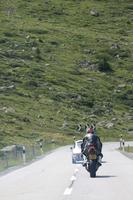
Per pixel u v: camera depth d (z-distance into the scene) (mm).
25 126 180750
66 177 45875
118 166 59031
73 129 193000
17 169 58531
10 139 150250
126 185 37906
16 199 31562
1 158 61469
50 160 74812
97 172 50594
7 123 177875
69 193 33594
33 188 37531
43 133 175750
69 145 149125
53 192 34594
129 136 195500
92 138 46312
